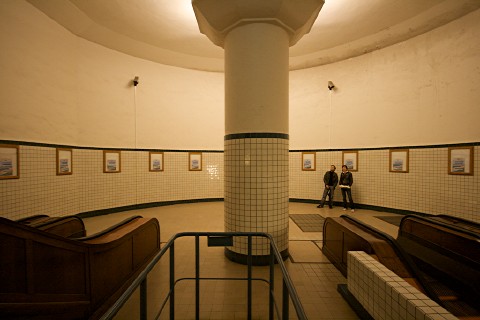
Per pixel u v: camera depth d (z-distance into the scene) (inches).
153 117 305.1
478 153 207.2
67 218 159.2
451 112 223.8
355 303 102.2
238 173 148.5
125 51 279.9
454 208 222.1
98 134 263.0
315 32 255.4
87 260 95.0
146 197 302.5
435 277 124.6
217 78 339.6
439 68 231.0
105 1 207.9
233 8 139.3
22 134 191.8
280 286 122.3
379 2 206.5
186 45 286.7
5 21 181.5
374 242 110.0
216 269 140.4
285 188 151.8
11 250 80.7
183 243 183.5
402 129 258.8
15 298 80.8
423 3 210.5
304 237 194.2
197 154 335.0
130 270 125.4
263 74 144.6
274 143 146.3
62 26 226.7
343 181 288.4
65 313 89.1
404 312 70.5
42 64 208.4
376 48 272.7
